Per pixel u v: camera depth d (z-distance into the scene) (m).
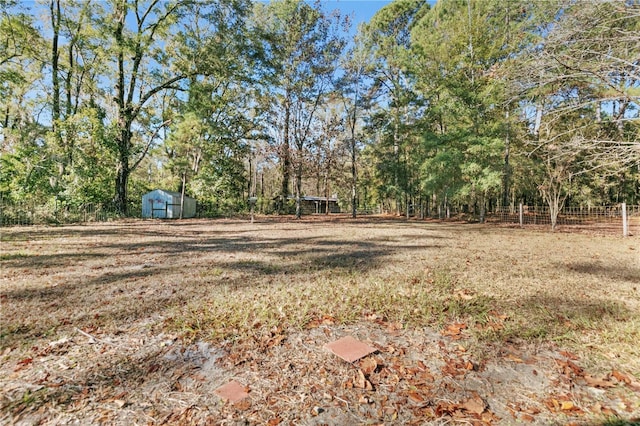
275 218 21.97
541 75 5.05
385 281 4.17
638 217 13.64
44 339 2.42
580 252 6.77
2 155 13.42
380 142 24.44
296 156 21.88
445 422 1.58
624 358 2.19
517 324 2.78
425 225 15.27
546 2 5.27
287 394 1.79
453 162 15.52
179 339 2.45
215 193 22.64
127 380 1.90
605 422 1.57
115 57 17.50
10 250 6.46
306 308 3.10
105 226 12.80
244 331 2.59
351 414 1.63
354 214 24.30
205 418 1.57
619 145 5.14
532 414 1.64
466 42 15.62
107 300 3.34
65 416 1.57
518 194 23.00
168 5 17.55
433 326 2.75
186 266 5.10
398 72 21.86
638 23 4.53
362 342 2.44
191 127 18.44
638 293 3.71
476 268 5.04
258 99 22.14
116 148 16.70
